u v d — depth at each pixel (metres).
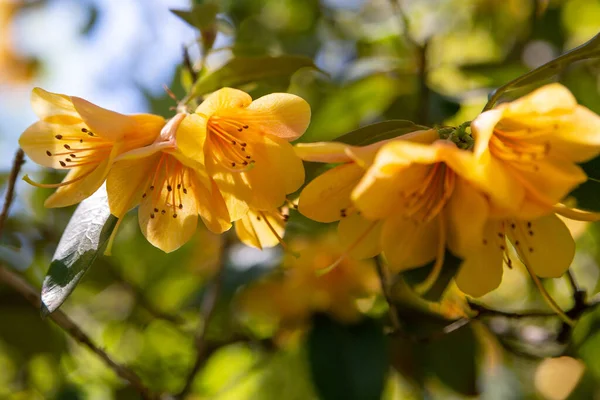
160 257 0.82
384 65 0.80
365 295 0.74
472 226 0.54
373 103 0.82
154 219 0.60
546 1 0.81
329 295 0.74
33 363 0.81
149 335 0.81
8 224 0.80
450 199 0.55
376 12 0.94
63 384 0.76
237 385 0.83
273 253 0.76
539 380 0.83
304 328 0.75
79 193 0.58
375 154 0.54
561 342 0.65
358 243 0.57
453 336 0.75
